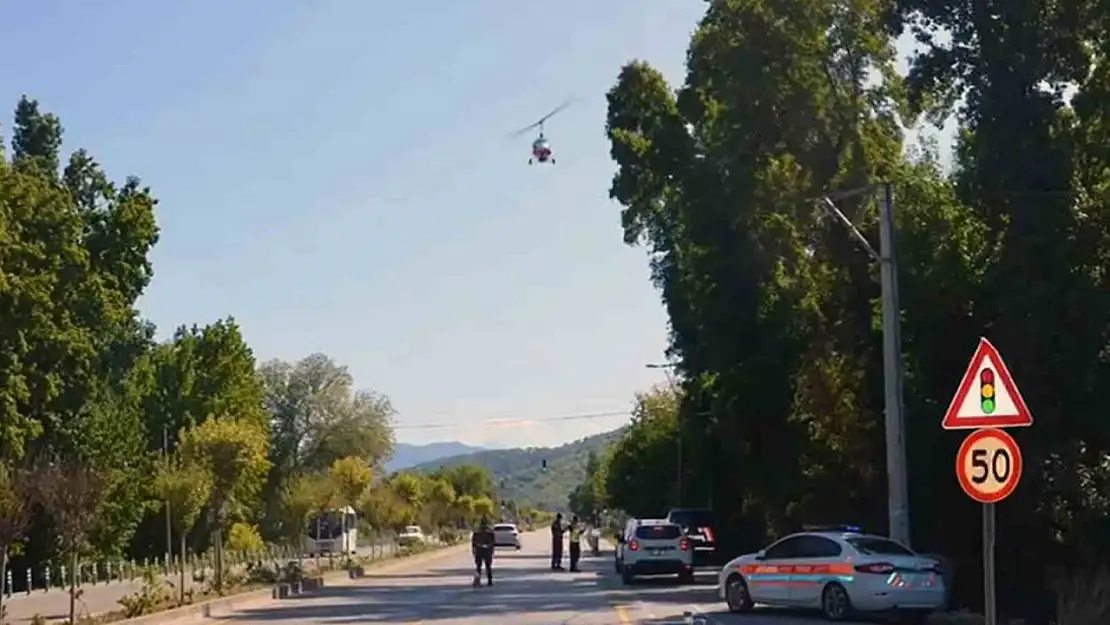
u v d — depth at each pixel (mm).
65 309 47438
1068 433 25500
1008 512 25828
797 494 40938
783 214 39406
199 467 37562
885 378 27172
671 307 49500
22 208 42844
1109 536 24891
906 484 26547
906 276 29375
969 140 28719
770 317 40156
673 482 80875
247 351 83250
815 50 38656
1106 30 27109
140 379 73562
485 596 36406
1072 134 27344
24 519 28234
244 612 31875
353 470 65500
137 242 56281
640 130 45312
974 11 27922
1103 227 26516
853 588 25016
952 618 26094
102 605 36750
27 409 46750
